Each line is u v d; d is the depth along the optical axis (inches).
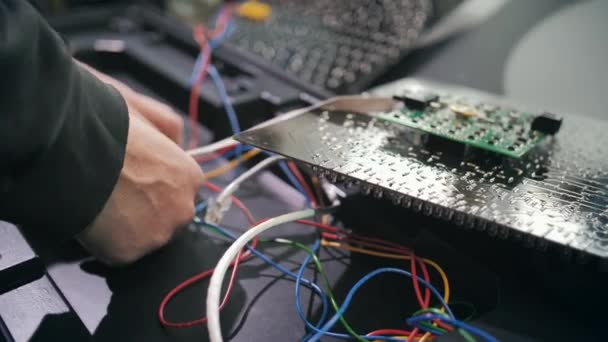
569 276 22.7
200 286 23.8
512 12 43.8
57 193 19.7
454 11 44.5
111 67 48.0
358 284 22.0
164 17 51.7
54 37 19.4
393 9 45.5
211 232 27.8
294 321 22.2
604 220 20.3
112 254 23.3
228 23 48.9
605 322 21.6
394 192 21.2
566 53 39.4
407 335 21.0
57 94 18.8
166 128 30.2
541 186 23.0
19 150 18.1
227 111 35.8
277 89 38.2
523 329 20.9
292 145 24.2
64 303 21.8
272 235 27.8
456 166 24.0
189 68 43.0
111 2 55.4
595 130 30.0
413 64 40.9
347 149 24.5
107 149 21.0
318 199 30.5
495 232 20.0
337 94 37.4
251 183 32.9
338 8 47.5
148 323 21.9
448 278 24.0
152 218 23.7
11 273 22.3
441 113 28.6
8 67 17.6
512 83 37.5
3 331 20.4
